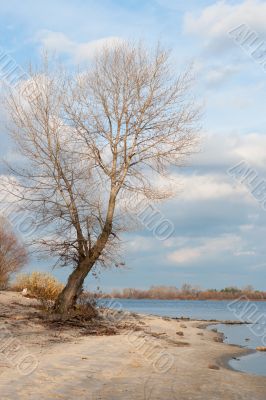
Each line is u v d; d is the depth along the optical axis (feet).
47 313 72.13
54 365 41.81
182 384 38.60
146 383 38.01
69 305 73.61
